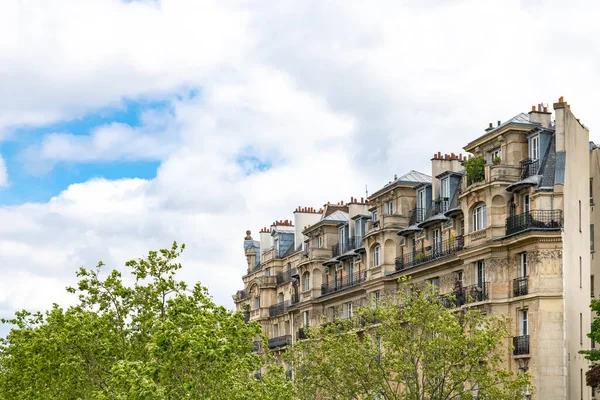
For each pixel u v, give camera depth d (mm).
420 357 52500
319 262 94625
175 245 47469
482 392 51844
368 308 57625
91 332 45000
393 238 80000
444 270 70938
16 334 50906
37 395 45750
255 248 122125
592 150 80688
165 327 36750
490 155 68438
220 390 37375
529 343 60656
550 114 66625
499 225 64000
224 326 39125
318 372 59719
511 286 62688
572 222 63344
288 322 103562
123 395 36531
